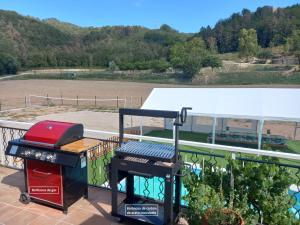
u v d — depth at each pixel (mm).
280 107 12383
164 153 3049
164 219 3020
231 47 95938
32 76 62219
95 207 3746
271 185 2795
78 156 3305
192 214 2883
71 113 23656
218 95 14414
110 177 3352
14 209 3664
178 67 62719
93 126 18234
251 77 51312
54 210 3650
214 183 3072
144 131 17219
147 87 44719
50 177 3574
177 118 2941
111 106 28219
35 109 25703
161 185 4543
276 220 2740
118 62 79938
